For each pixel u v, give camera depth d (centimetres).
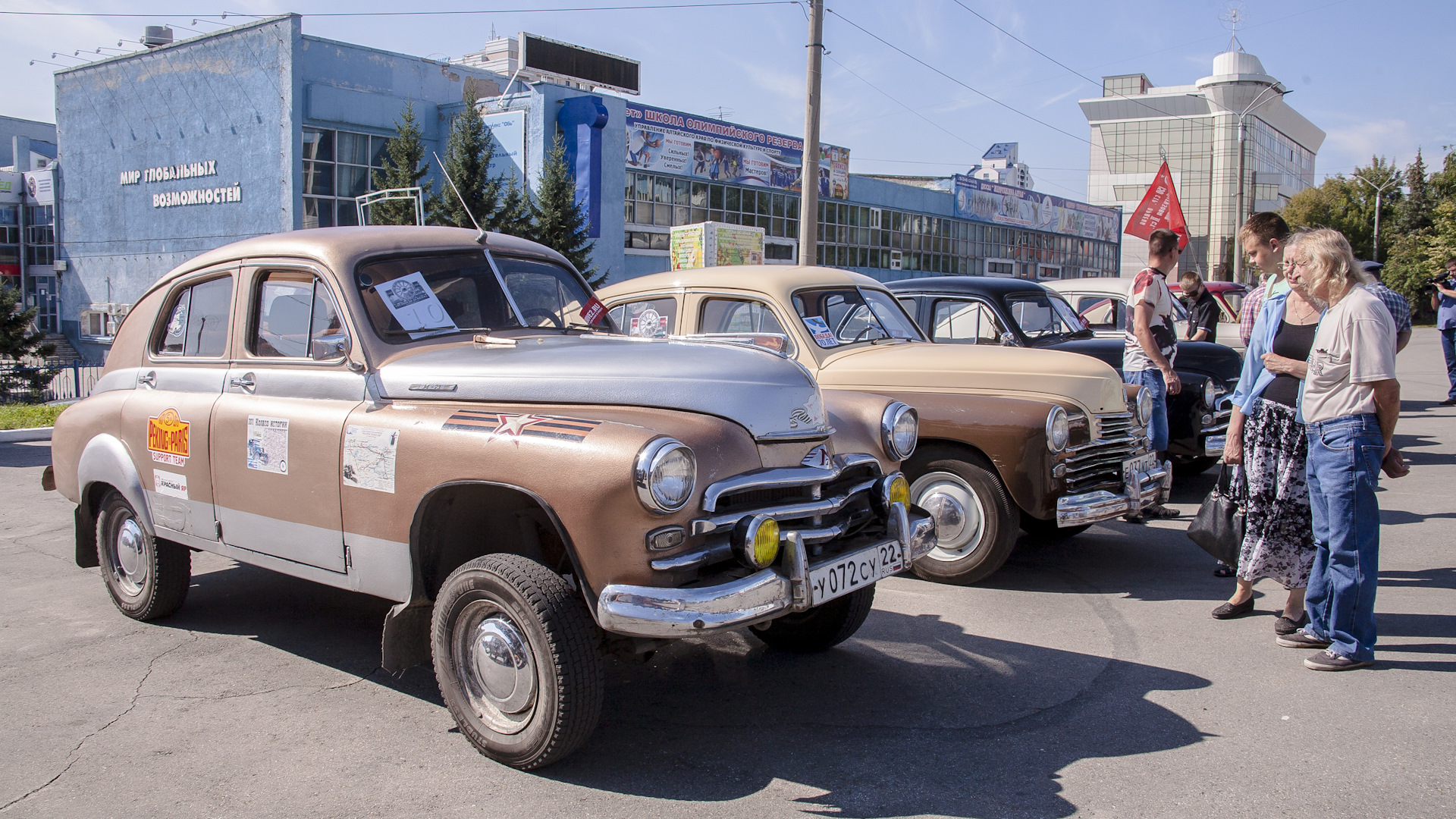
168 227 2398
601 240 2338
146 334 491
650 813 307
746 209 2950
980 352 604
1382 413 408
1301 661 436
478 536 381
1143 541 673
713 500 314
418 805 313
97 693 412
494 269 443
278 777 334
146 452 469
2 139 3900
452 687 348
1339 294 414
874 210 3488
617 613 301
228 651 464
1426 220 6353
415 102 2328
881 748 354
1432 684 405
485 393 359
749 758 346
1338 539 417
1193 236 8225
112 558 515
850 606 438
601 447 310
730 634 489
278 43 2097
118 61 2456
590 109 2222
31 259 3188
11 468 1000
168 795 323
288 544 400
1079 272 4938
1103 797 314
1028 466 536
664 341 408
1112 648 457
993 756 346
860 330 638
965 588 563
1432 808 304
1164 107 8238
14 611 528
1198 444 819
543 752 324
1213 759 340
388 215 2067
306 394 401
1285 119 8962
